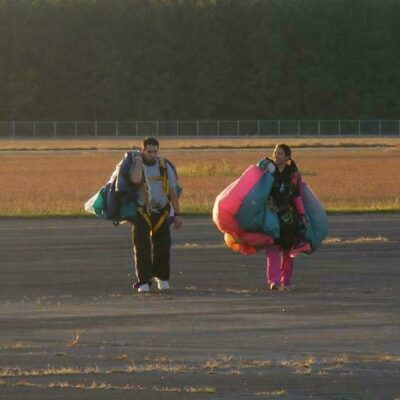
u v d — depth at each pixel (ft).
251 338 117.29
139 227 157.69
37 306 142.92
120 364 103.35
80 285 164.55
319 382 95.09
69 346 113.19
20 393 90.79
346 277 170.60
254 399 88.79
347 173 500.33
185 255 201.57
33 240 232.12
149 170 158.40
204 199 353.92
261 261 191.93
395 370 100.17
